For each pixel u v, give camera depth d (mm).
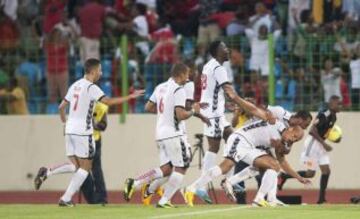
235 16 66062
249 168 43250
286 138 41438
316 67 59125
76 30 66062
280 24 65688
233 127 47094
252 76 58969
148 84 60406
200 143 53906
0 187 62656
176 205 43969
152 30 67688
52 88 61625
